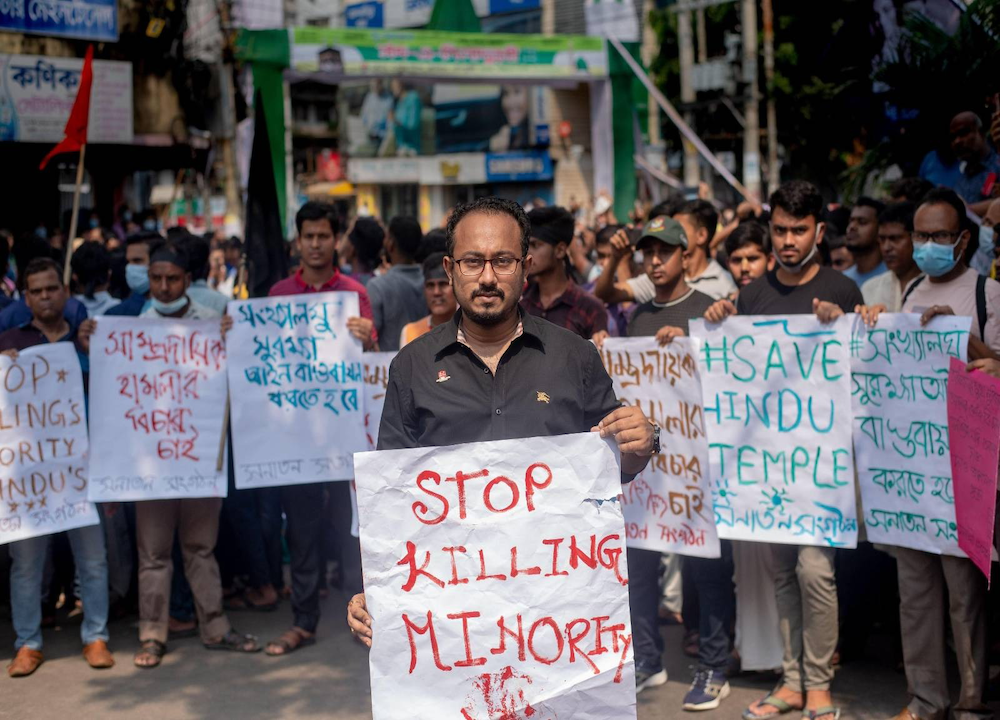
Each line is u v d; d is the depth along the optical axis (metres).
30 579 5.42
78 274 6.94
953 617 4.18
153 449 5.51
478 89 31.12
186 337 5.57
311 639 5.73
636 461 2.84
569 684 2.74
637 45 19.95
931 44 6.88
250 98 16.97
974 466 3.85
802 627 4.60
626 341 4.75
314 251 5.66
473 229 2.73
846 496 4.43
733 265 5.79
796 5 21.02
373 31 17.72
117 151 17.12
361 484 2.74
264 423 5.58
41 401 5.37
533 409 2.81
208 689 5.11
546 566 2.75
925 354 4.18
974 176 6.80
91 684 5.20
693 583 5.40
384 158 32.78
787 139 22.28
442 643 2.73
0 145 15.23
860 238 6.02
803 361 4.53
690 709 4.66
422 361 2.88
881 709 4.59
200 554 5.67
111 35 15.34
